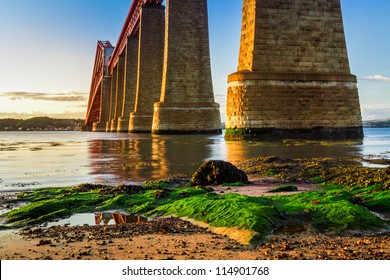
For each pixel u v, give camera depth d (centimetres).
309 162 1869
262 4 3884
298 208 828
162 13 7588
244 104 3822
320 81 3928
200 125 6166
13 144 4972
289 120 3847
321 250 595
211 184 1304
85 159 2481
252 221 714
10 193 1246
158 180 1407
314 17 4003
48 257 584
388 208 867
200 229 749
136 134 7238
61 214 922
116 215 920
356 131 4034
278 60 3903
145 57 7544
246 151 2678
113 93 12531
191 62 6206
